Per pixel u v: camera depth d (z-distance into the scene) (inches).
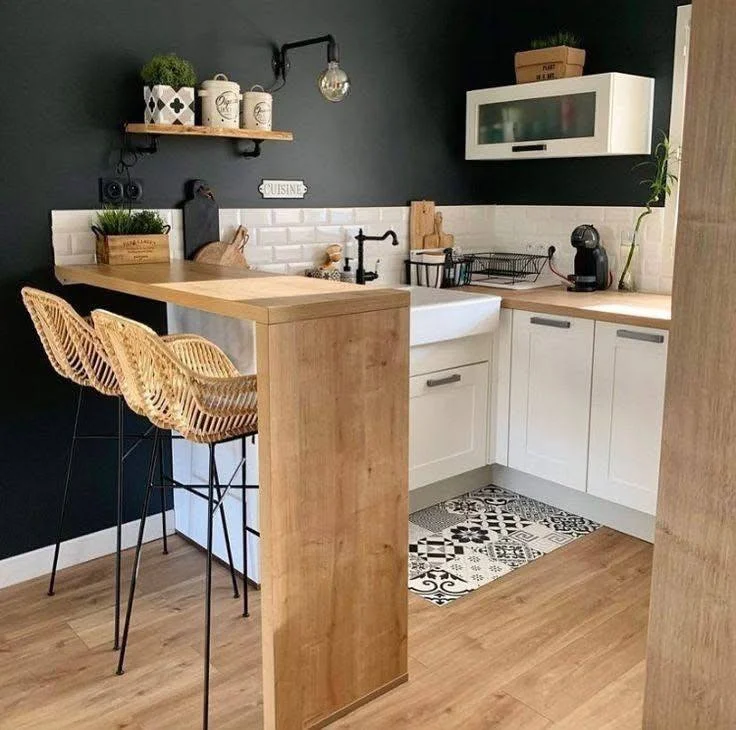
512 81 164.6
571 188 157.2
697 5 39.5
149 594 112.0
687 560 43.8
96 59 112.0
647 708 47.2
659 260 145.0
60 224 111.9
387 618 88.7
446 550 125.0
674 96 139.0
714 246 40.3
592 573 117.6
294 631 80.1
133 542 126.2
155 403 83.7
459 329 132.8
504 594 111.6
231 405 81.0
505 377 142.3
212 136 124.7
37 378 113.9
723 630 42.7
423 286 153.9
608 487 129.0
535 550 125.0
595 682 91.9
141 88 116.6
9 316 110.0
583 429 131.3
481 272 171.3
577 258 149.5
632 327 121.2
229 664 95.7
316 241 141.7
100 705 88.1
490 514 138.6
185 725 84.8
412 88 152.0
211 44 123.0
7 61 104.7
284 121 133.9
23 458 114.3
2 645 99.6
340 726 84.5
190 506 126.3
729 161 39.2
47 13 107.0
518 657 96.7
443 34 155.6
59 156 110.7
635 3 142.7
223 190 128.1
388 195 151.7
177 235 123.7
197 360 100.6
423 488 140.1
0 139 105.6
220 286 87.1
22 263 109.8
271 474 75.2
